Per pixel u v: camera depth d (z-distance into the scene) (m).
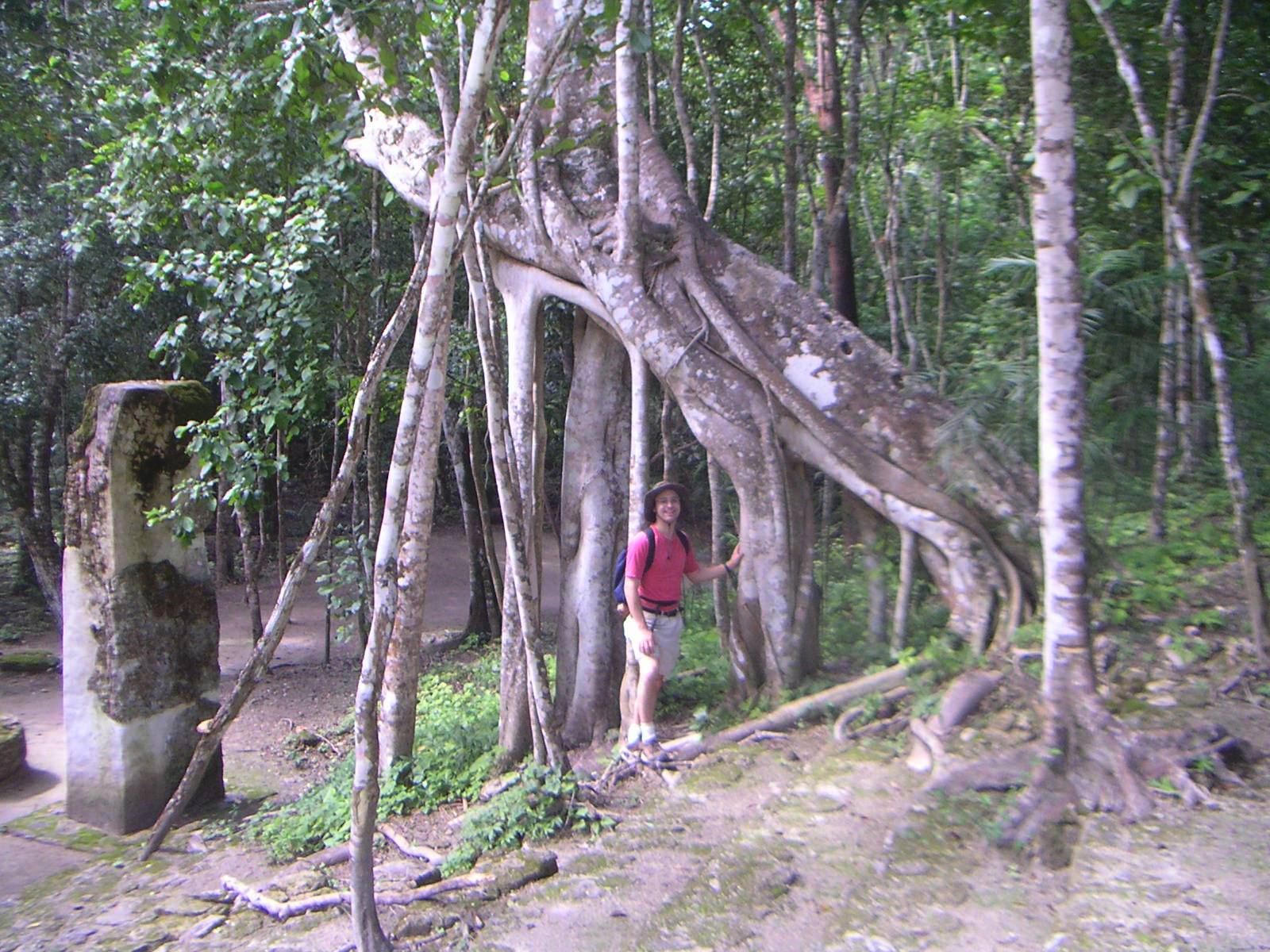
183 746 7.21
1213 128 7.26
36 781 8.15
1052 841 3.91
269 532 20.39
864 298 13.34
